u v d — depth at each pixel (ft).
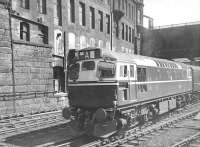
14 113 57.77
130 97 41.68
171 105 59.67
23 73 63.10
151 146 36.01
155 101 52.21
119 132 39.91
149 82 48.65
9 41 59.93
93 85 38.86
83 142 37.17
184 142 36.96
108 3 121.60
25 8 74.54
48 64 70.95
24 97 62.39
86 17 103.24
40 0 80.48
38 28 72.74
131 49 147.43
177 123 51.57
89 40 105.09
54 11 86.84
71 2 96.12
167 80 57.88
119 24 130.82
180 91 66.54
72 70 41.34
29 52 65.05
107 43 119.65
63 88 86.99
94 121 38.17
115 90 38.17
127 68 41.39
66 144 35.45
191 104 77.15
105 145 35.24
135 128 43.96
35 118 54.29
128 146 35.68
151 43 156.15
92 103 39.24
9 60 59.72
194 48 143.95
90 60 39.55
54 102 70.08
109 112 38.09
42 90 68.44
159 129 46.29
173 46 150.20
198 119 55.26
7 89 58.85
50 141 38.45
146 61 49.21
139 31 155.94
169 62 62.23
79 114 40.27
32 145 36.60
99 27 113.60
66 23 91.09
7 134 42.63
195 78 79.92
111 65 38.32
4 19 59.11
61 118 56.08
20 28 66.69
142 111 46.32
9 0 62.28
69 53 42.32
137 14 156.66
